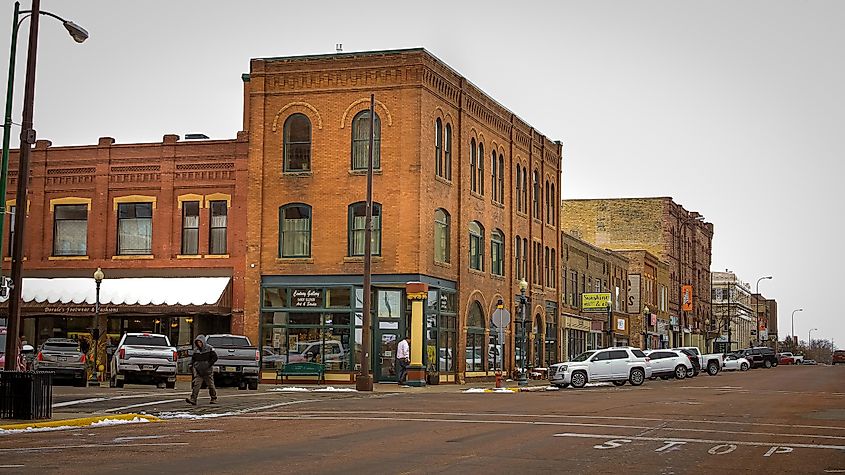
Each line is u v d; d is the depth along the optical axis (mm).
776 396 34875
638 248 95625
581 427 21141
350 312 43250
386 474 13578
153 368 35688
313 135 44156
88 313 44188
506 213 54094
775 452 16891
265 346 43812
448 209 46344
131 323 45562
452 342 47000
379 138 43719
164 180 45812
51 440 18094
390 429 20469
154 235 45688
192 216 45625
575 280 68688
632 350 47125
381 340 43531
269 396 32031
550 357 61312
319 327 43500
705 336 117062
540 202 60094
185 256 45281
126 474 13234
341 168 43781
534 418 23641
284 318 43844
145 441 17859
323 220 43812
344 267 43438
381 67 43688
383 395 33875
